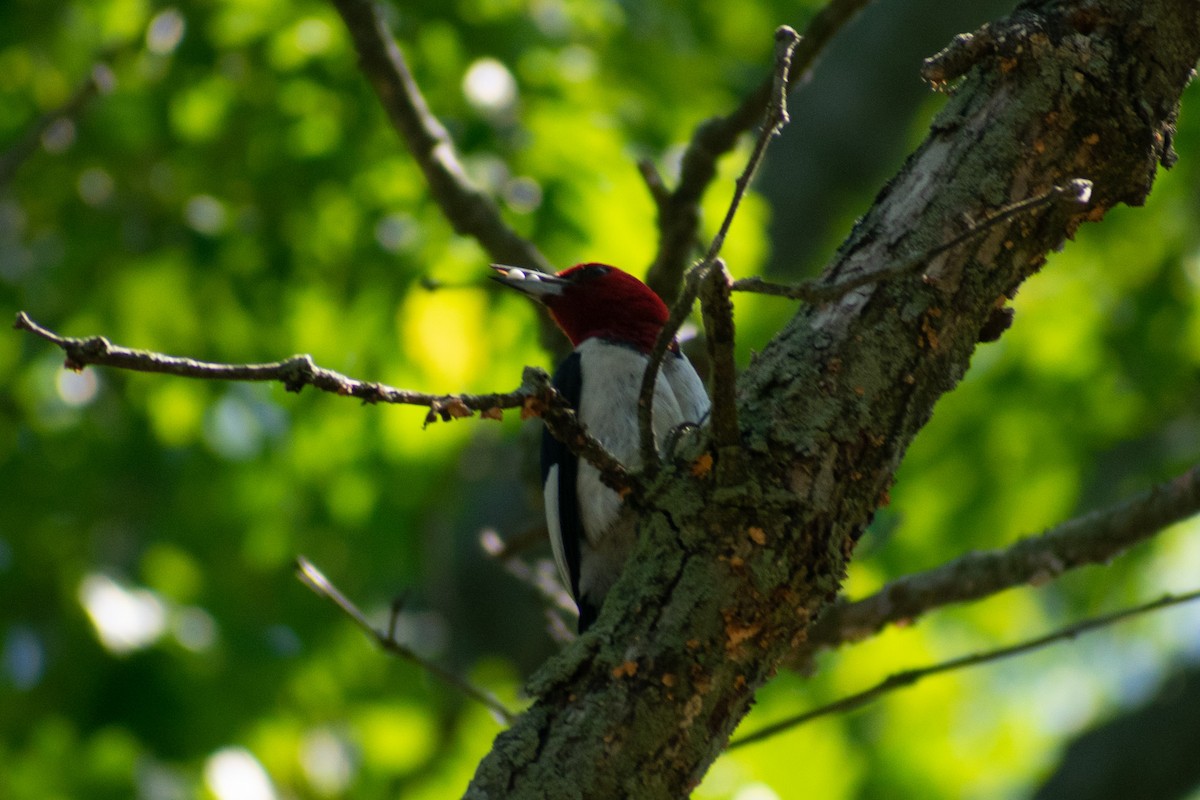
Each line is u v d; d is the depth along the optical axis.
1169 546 16.08
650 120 11.27
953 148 4.62
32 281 13.08
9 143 12.08
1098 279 13.98
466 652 13.20
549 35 11.38
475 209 8.57
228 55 11.62
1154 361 13.73
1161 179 13.59
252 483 13.35
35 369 13.09
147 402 13.05
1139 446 14.99
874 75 14.20
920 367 4.46
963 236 3.97
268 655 12.57
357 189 11.72
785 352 4.51
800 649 7.32
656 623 4.25
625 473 4.42
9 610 12.30
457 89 11.04
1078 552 6.89
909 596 7.20
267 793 11.39
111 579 12.09
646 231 10.71
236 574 13.23
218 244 12.27
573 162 10.80
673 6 12.94
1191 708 14.41
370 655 13.14
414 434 12.27
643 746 4.15
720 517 4.30
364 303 11.77
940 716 13.43
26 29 12.34
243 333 12.56
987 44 4.62
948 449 14.02
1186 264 13.73
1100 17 4.66
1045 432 13.94
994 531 13.83
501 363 11.17
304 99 11.60
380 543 13.15
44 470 13.18
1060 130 4.57
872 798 13.55
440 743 12.44
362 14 8.52
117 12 12.16
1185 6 4.67
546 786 4.11
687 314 4.17
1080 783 14.31
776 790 11.77
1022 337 14.07
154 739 11.42
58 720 11.45
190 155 12.21
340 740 12.23
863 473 4.39
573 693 4.24
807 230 13.77
